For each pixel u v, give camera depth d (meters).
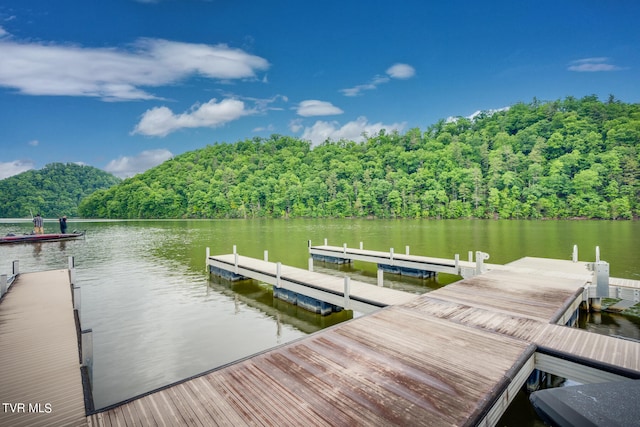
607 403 2.60
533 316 9.05
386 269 21.73
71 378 6.46
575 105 105.75
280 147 162.62
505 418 7.25
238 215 109.94
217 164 144.62
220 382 5.96
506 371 6.14
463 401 5.24
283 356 6.90
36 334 8.87
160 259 28.03
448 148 102.44
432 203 86.94
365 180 102.62
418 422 4.76
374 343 7.45
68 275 16.98
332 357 6.82
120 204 128.25
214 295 16.91
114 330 12.28
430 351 7.01
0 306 11.52
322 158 129.75
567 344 7.25
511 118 113.06
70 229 68.12
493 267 16.45
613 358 6.54
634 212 71.81
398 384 5.77
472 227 60.31
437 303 10.27
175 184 123.50
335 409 5.11
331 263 25.31
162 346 10.94
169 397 5.53
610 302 14.32
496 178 84.00
